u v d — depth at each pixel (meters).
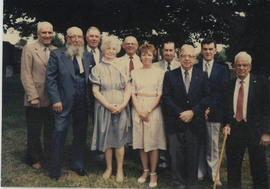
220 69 3.28
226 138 3.01
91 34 3.57
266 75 4.97
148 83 3.23
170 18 5.80
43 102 3.56
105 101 3.23
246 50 5.13
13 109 5.96
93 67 3.35
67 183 3.28
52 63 3.26
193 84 3.10
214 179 3.29
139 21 6.00
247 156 4.16
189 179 3.08
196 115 3.06
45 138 3.82
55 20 6.17
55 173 3.34
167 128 3.17
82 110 3.38
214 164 3.32
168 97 3.14
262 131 2.91
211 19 5.47
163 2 5.68
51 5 5.96
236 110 2.95
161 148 3.26
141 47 3.29
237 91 2.96
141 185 3.27
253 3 5.22
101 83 3.28
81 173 3.48
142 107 3.21
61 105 3.26
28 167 3.64
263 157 2.96
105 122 3.27
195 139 3.09
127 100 3.26
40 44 3.55
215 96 3.18
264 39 5.08
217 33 5.45
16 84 7.53
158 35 5.99
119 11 5.98
